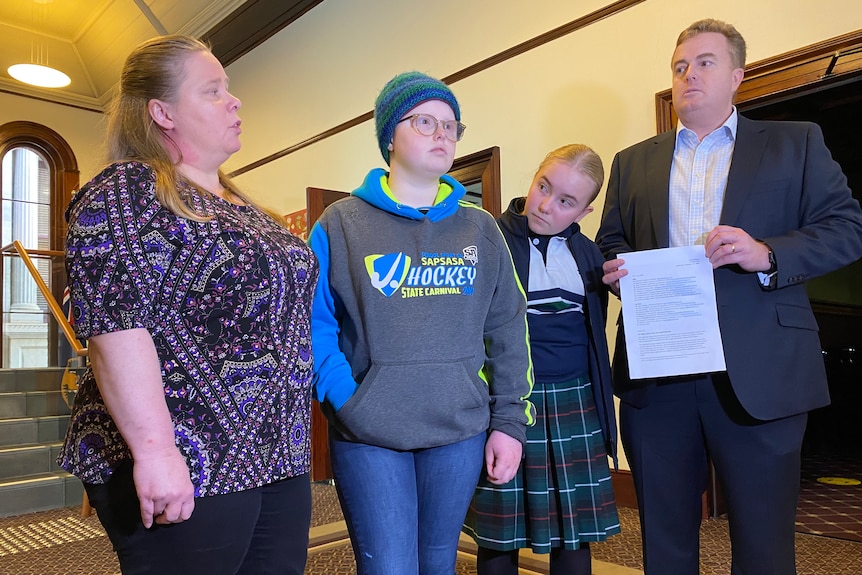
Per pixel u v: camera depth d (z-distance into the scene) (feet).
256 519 3.28
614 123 10.27
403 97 4.01
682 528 4.64
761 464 4.30
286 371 3.42
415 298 3.86
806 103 10.93
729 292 4.46
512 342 4.25
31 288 19.65
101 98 24.41
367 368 3.87
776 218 4.48
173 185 3.19
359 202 4.18
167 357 3.00
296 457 3.48
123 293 2.86
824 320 16.39
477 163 12.47
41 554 8.89
